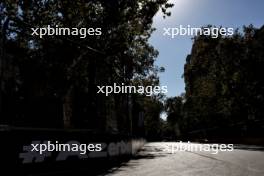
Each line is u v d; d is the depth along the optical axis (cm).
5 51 1202
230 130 5256
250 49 4478
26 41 1553
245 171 1127
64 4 2492
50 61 1928
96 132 1398
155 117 9544
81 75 2202
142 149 3572
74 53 2123
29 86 1564
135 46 3147
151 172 1215
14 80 1411
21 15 2419
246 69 4478
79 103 2033
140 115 4975
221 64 4922
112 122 2188
